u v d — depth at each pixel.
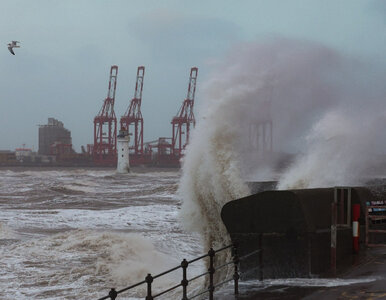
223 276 17.55
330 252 13.44
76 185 146.38
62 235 35.31
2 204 86.62
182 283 11.08
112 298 10.11
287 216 13.02
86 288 23.00
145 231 45.38
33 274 25.56
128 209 69.81
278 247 13.11
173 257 31.44
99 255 29.84
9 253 30.55
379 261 13.96
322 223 13.46
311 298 10.91
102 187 144.38
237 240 13.55
